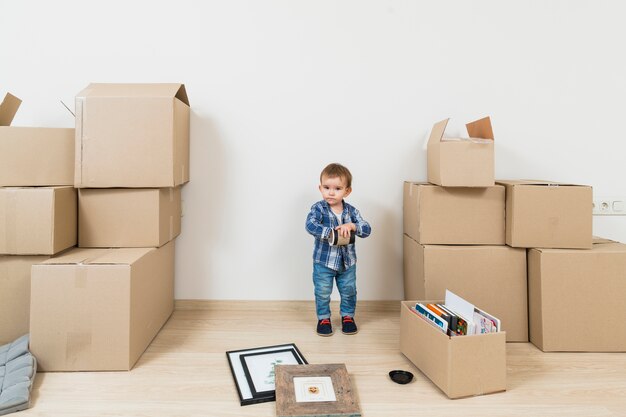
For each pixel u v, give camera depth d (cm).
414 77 194
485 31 194
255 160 193
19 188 144
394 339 166
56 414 113
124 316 135
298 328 176
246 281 196
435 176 168
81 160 153
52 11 187
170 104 156
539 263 155
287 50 191
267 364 142
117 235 158
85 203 156
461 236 166
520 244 159
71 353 134
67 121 190
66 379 131
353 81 193
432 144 174
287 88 192
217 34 190
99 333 135
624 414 115
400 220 197
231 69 191
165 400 120
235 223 195
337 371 131
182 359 146
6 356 134
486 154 156
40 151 155
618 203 201
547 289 154
